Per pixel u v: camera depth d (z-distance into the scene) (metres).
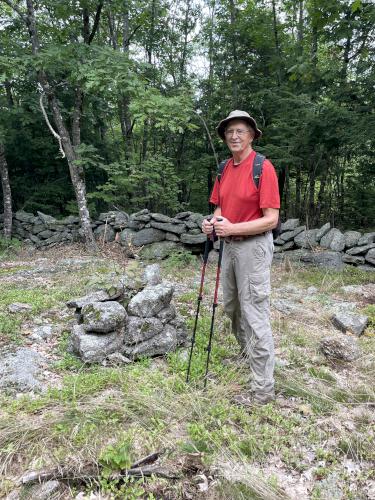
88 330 3.24
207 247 2.92
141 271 4.14
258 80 10.66
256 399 2.68
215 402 2.64
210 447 2.25
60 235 9.23
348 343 3.42
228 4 11.26
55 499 1.90
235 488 1.99
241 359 3.17
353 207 10.39
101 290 3.63
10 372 2.90
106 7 8.30
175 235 7.78
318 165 9.49
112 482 1.97
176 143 12.73
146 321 3.34
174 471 2.06
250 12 10.65
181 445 2.24
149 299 3.39
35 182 10.95
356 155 9.02
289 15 11.08
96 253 7.84
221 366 3.07
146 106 6.23
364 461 2.22
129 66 6.89
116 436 2.29
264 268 2.60
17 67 7.16
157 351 3.30
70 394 2.67
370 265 6.62
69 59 7.25
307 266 6.84
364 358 3.36
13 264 7.32
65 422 2.38
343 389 2.89
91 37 8.40
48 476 1.99
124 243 8.02
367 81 7.08
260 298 2.60
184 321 3.67
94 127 11.17
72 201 10.30
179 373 2.99
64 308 4.43
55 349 3.43
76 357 3.22
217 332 3.78
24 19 7.73
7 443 2.22
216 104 11.73
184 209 11.75
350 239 6.80
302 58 6.11
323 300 4.97
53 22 8.88
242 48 10.85
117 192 10.36
